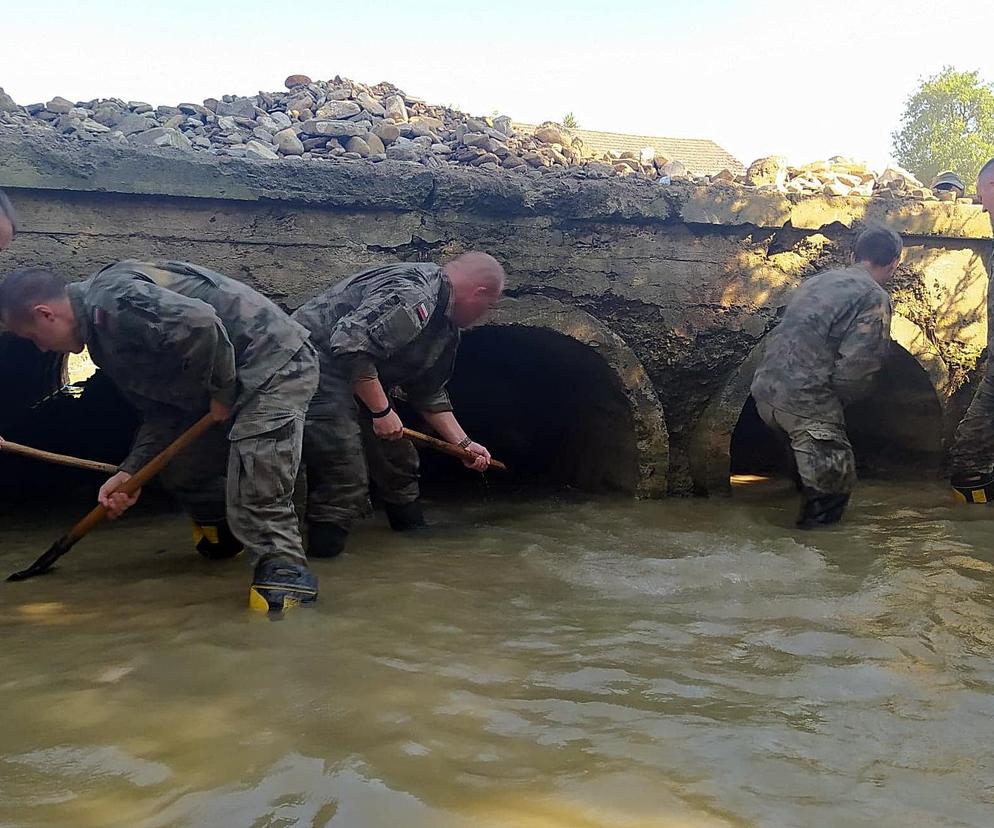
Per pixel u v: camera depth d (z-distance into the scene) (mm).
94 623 2934
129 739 1995
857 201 5680
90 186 4254
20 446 3365
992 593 3326
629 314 5316
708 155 21359
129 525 4766
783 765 1912
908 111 28422
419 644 2709
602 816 1671
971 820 1698
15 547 4277
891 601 3207
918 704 2264
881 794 1793
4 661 2545
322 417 3807
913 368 5984
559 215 5074
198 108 5301
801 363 4570
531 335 5441
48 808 1686
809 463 4578
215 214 4500
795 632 2846
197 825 1623
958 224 5922
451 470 6793
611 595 3324
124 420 8109
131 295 2939
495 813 1671
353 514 3957
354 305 3791
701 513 5066
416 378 4062
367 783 1775
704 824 1656
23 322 2977
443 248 4898
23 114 4836
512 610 3115
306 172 4566
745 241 5512
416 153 5180
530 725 2094
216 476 3746
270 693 2283
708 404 5613
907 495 5625
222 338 2975
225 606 3137
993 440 5262
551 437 6680
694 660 2588
